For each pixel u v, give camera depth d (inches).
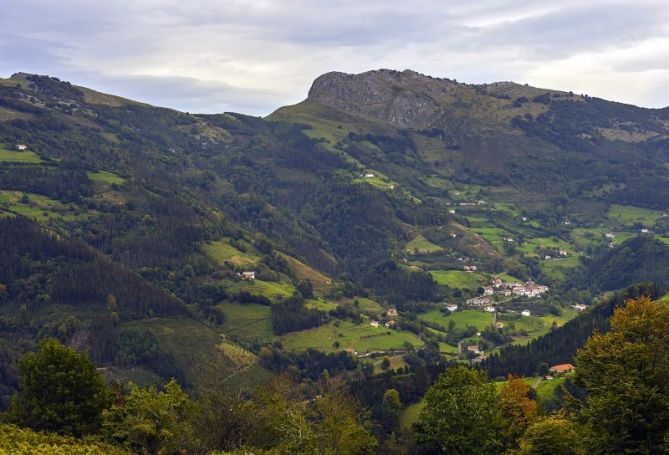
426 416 3208.7
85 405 2851.9
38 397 2854.3
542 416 3122.5
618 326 2938.0
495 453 3051.2
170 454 2566.4
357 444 3061.0
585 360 2903.5
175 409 2790.4
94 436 2694.4
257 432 2628.0
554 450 2529.5
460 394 3122.5
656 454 2294.5
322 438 2967.5
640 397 2326.5
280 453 2476.6
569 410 3383.4
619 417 2365.9
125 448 2603.3
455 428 3043.8
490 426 3063.5
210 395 2728.8
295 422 2645.2
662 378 2454.5
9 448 2253.9
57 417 2765.7
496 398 3253.0
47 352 2903.5
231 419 2618.1
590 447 2417.6
